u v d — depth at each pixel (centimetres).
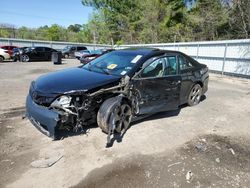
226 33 2448
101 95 390
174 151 371
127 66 445
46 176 295
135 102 431
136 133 430
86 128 422
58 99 356
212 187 287
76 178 293
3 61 2022
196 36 2750
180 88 527
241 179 305
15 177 291
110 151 360
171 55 514
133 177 300
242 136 440
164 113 555
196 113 568
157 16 3416
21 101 623
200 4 2700
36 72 1257
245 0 2008
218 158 354
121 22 4238
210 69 1445
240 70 1241
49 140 385
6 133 407
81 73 446
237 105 662
